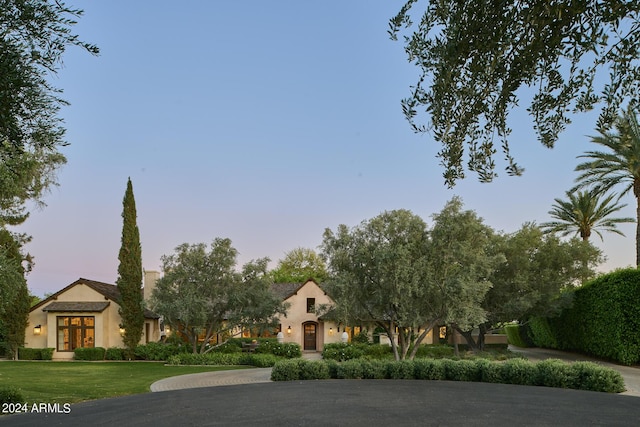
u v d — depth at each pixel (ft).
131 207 102.99
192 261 91.20
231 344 104.58
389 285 60.64
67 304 102.17
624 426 29.94
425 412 34.88
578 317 84.94
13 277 60.29
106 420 32.89
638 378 56.03
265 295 94.07
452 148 11.89
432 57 11.45
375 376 56.44
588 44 10.04
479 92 11.32
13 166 32.71
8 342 99.14
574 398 41.04
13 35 16.98
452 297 58.39
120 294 101.76
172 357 86.74
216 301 93.71
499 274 88.12
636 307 67.97
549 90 11.55
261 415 34.12
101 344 99.96
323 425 30.76
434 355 85.87
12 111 17.52
